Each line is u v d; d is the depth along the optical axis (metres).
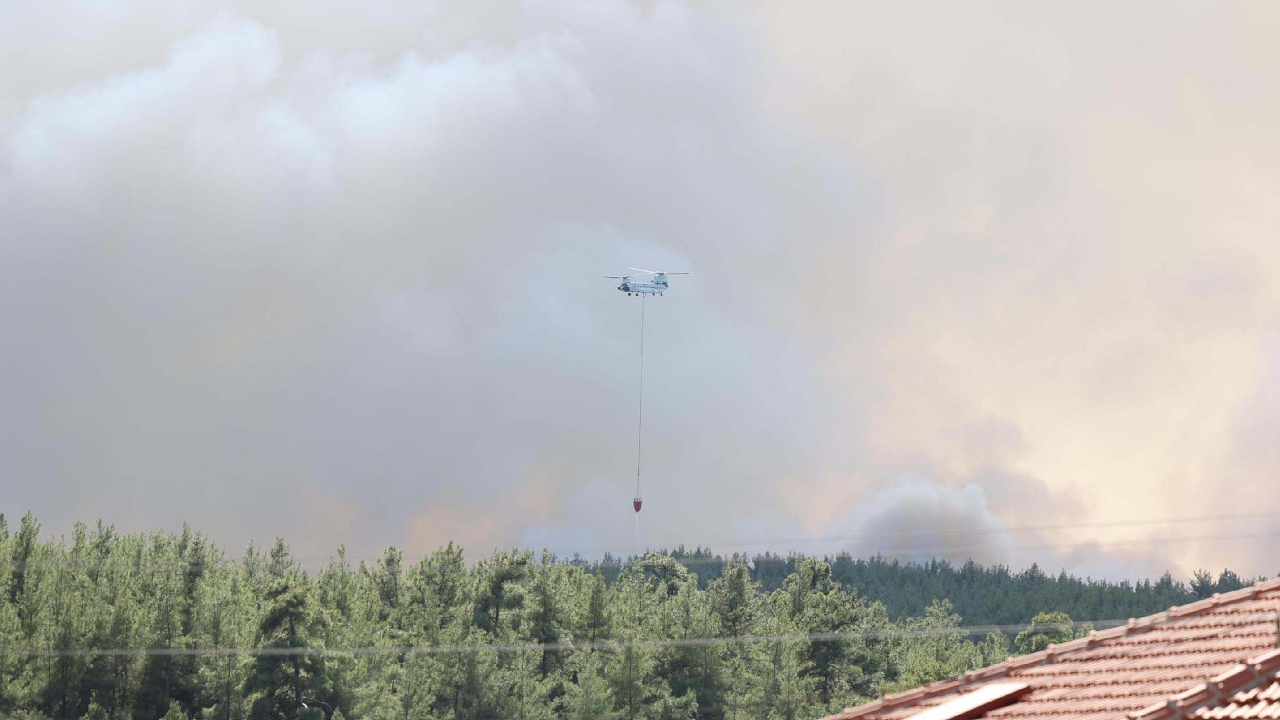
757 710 100.38
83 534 101.19
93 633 84.19
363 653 92.06
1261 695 19.53
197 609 88.56
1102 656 24.95
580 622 106.75
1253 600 26.36
